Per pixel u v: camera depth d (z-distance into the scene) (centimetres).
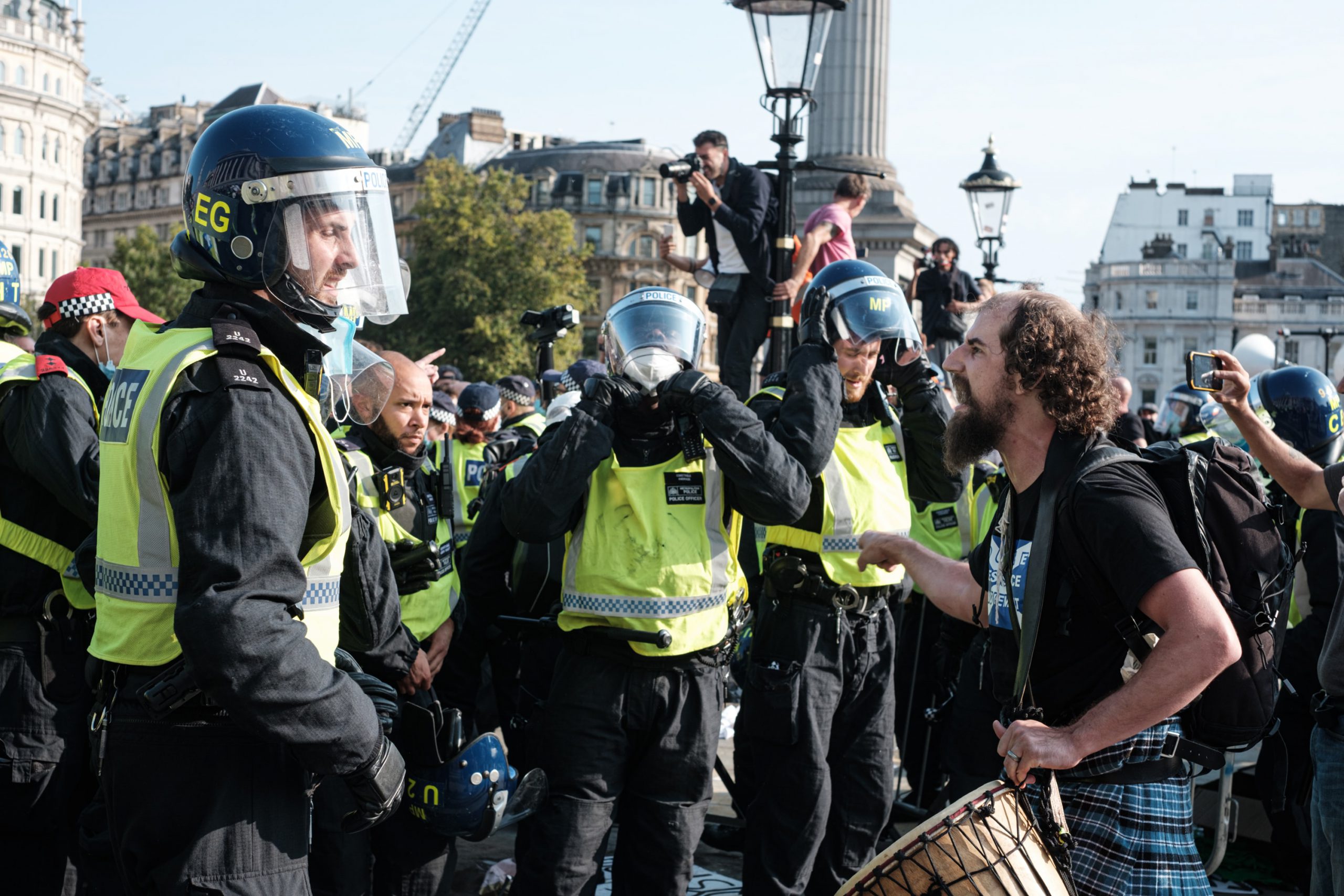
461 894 512
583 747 394
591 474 388
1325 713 354
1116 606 273
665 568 395
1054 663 282
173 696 251
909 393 488
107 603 264
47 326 446
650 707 396
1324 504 363
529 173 8412
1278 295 10550
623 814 409
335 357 302
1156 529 264
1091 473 276
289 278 264
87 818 366
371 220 273
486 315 6266
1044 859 268
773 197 702
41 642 396
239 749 257
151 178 11262
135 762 257
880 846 569
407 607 460
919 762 607
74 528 403
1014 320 286
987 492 594
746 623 439
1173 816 282
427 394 459
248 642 235
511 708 586
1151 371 10138
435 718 366
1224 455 325
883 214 1555
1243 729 297
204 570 238
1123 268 10231
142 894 262
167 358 255
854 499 460
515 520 388
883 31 1612
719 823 607
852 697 470
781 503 398
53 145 8806
